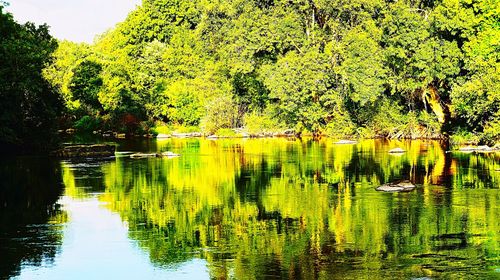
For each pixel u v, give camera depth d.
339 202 24.88
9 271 15.81
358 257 16.67
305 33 71.06
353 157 43.28
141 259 16.77
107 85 83.50
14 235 19.59
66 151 46.03
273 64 70.56
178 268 15.92
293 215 22.38
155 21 112.94
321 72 66.00
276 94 67.56
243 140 67.38
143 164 40.69
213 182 31.36
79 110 91.44
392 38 60.28
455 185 28.84
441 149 48.84
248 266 15.98
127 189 29.09
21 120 45.56
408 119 62.97
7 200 26.08
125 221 21.61
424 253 17.00
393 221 21.05
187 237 19.19
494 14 55.97
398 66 61.81
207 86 84.88
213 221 21.55
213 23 88.50
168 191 28.42
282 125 73.56
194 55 93.81
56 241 18.77
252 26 70.06
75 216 22.50
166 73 93.06
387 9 64.81
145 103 86.06
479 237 18.67
